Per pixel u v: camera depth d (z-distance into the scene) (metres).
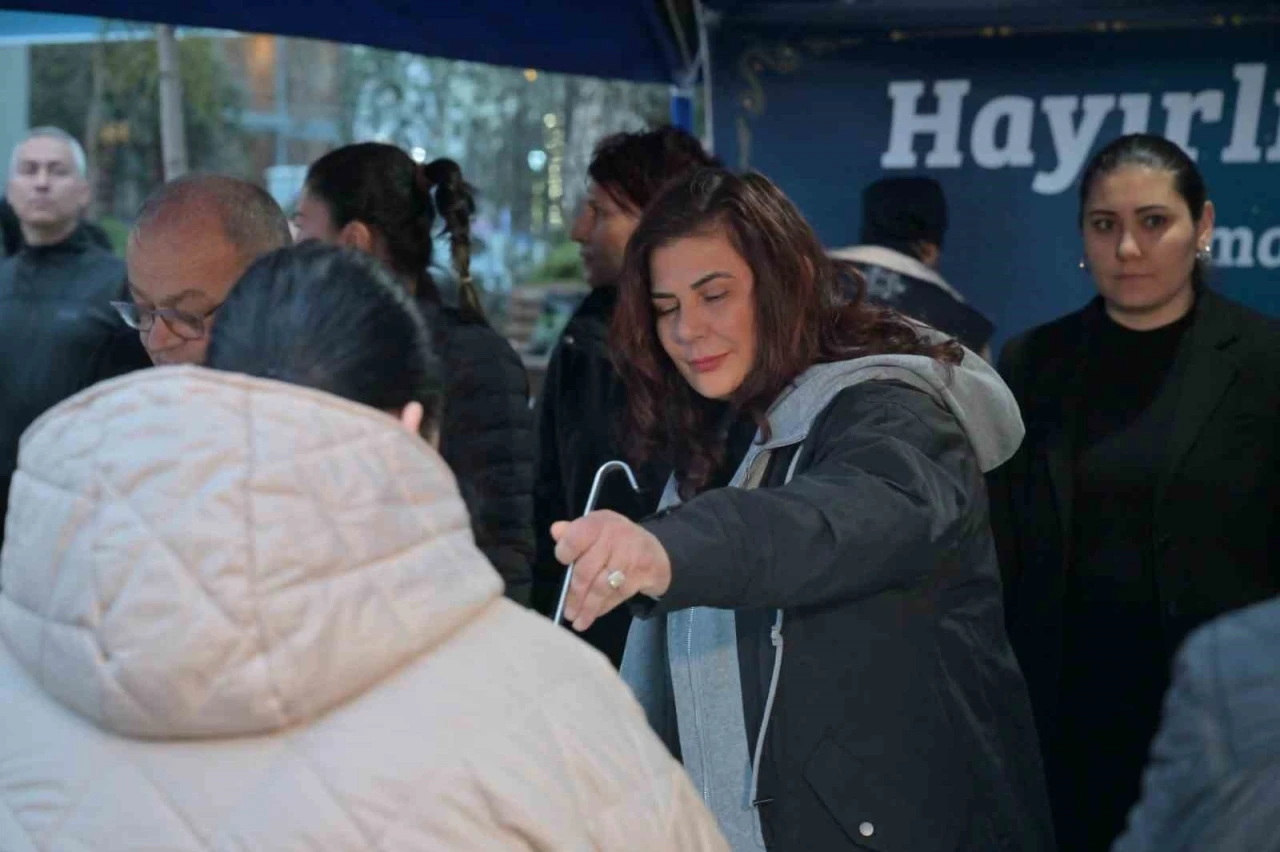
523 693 1.12
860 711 1.74
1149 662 2.73
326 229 2.49
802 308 1.81
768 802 1.76
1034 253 3.87
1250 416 2.69
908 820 1.75
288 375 1.18
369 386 1.19
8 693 1.14
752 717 1.77
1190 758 0.96
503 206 7.86
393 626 1.07
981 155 3.87
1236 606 2.66
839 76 3.89
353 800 1.05
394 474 1.10
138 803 1.06
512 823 1.07
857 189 3.92
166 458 1.05
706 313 1.82
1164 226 2.69
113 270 3.83
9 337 3.75
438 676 1.10
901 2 3.79
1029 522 2.80
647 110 7.62
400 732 1.07
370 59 8.02
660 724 1.97
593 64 4.20
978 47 3.83
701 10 3.86
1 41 4.72
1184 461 2.69
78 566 1.04
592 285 3.07
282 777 1.05
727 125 3.93
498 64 4.12
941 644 1.79
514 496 2.24
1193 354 2.74
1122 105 3.78
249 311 1.21
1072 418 2.80
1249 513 2.68
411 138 7.93
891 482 1.64
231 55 8.92
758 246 1.80
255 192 2.01
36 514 1.08
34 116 8.42
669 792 1.17
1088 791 2.79
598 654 1.21
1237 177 3.73
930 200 3.51
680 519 1.52
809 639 1.74
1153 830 0.98
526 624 1.18
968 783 1.81
